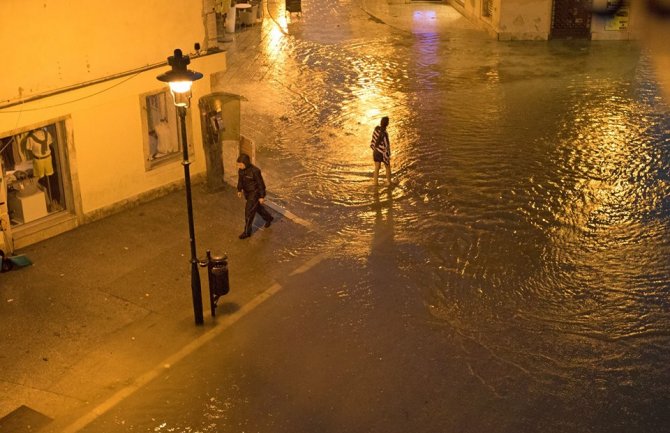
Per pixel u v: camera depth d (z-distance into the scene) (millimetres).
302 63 25844
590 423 8992
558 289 12281
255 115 20703
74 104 12891
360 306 11625
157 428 8820
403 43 28578
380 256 13258
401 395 9500
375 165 16078
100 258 12750
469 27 30953
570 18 28344
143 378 9703
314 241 13727
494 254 13422
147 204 14828
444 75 24516
